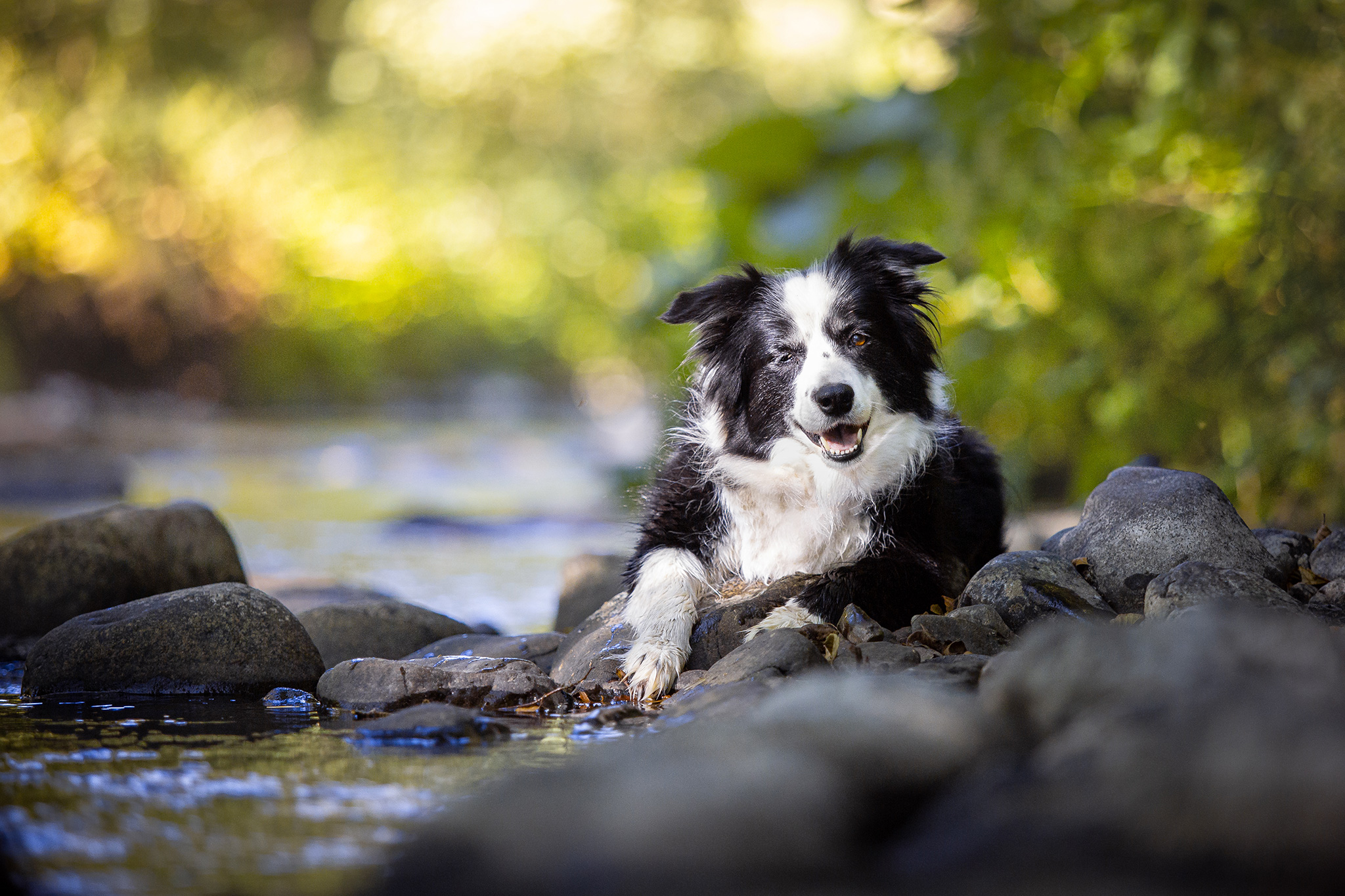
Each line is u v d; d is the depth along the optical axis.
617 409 28.02
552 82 25.95
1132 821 1.90
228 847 2.20
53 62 20.59
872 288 4.44
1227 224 6.55
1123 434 7.43
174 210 21.92
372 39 24.80
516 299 28.48
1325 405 6.40
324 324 25.62
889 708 2.35
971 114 7.56
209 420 22.98
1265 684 2.13
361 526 10.77
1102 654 2.42
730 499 4.49
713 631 3.97
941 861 1.93
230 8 23.45
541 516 11.09
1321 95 6.60
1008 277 7.45
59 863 2.12
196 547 5.44
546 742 3.10
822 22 23.69
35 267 20.52
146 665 4.01
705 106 26.66
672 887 1.86
